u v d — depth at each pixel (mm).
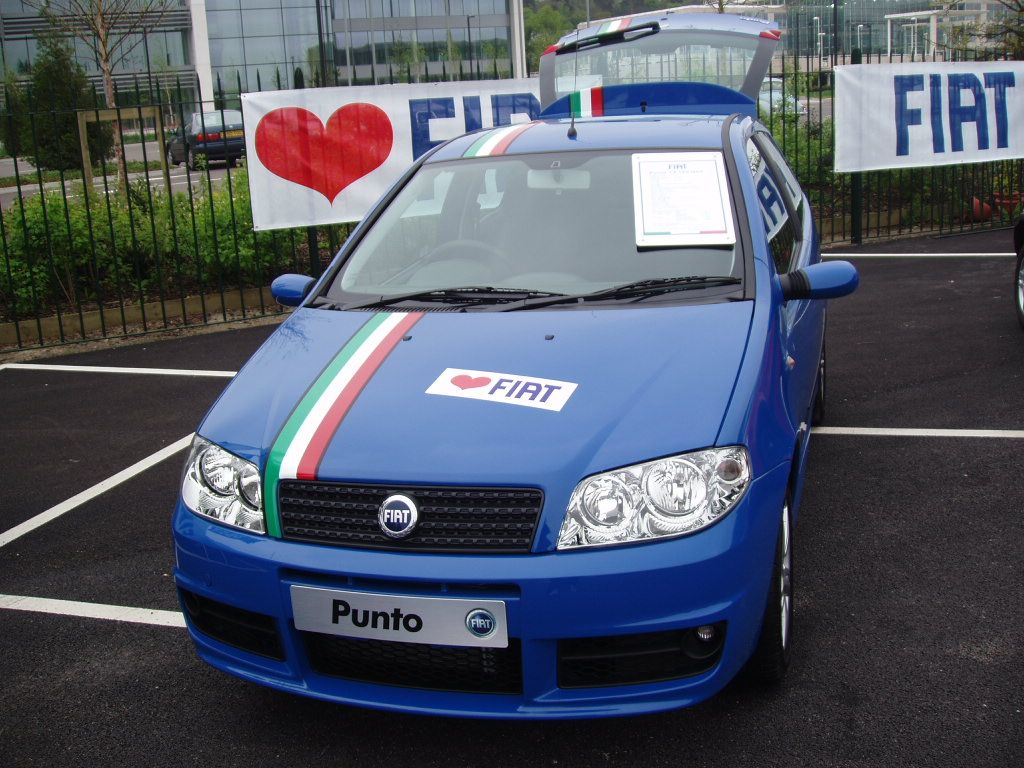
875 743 2910
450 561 2666
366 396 3041
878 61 12977
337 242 10078
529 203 4016
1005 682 3174
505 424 2850
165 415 6523
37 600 4109
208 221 9570
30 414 6703
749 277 3543
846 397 6160
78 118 9938
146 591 4145
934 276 9383
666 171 4016
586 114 5605
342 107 8555
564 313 3412
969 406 5852
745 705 3137
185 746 3092
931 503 4566
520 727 3094
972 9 13820
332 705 3268
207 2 40750
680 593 2656
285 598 2795
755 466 2850
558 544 2656
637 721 3088
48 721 3256
